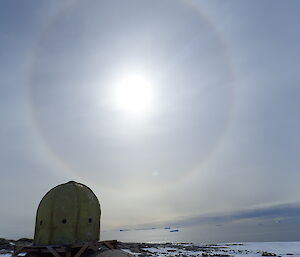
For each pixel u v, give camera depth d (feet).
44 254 41.78
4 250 105.40
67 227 41.91
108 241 44.55
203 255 130.31
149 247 161.07
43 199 45.78
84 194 45.60
